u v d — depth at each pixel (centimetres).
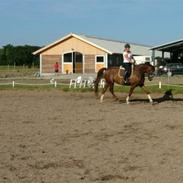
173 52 6975
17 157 1309
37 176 1116
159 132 1683
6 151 1386
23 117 2109
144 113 2225
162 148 1401
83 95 3219
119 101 2809
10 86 3941
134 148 1407
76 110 2356
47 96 3181
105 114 2192
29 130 1755
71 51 6775
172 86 3569
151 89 3378
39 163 1238
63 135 1644
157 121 1952
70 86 3734
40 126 1847
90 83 3756
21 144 1488
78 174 1130
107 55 6606
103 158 1284
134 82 2630
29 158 1296
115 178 1092
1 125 1881
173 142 1491
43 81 4684
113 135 1633
